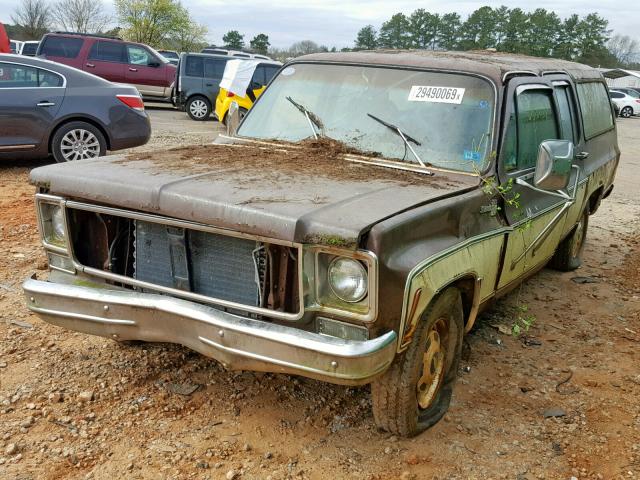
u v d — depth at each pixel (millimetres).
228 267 3271
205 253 3320
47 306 3553
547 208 4816
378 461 3432
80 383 4012
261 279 3168
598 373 4613
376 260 2861
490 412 3992
